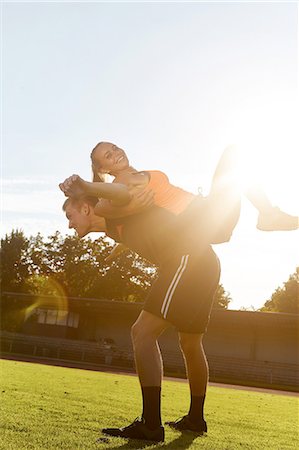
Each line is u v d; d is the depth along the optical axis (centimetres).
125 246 393
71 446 271
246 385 2361
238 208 346
